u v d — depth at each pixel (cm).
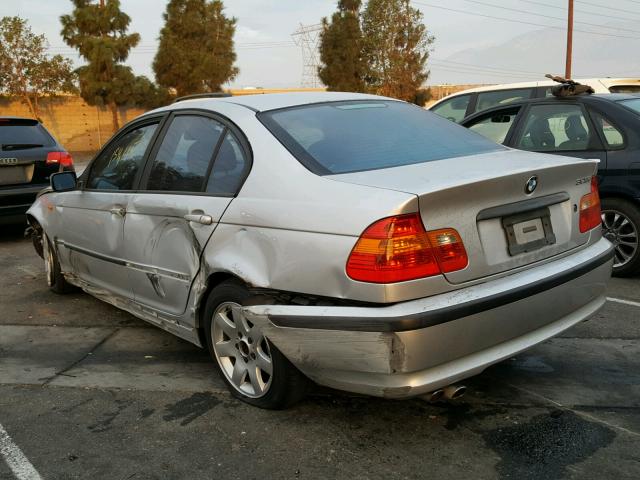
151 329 467
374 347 256
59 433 311
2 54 3016
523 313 282
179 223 352
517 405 325
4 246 791
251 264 302
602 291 335
